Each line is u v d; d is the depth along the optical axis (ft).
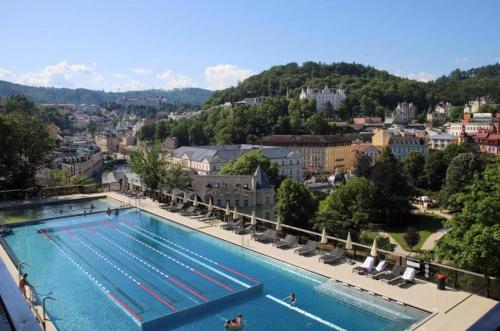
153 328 84.43
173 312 88.43
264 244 128.98
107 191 224.12
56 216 172.35
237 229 145.38
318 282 103.24
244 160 408.87
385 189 381.60
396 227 377.91
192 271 114.32
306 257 116.57
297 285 102.89
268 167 415.03
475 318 81.00
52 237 147.33
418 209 430.61
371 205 356.18
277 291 99.91
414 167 543.39
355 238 276.41
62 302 96.37
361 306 89.97
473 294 91.71
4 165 215.31
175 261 122.31
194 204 178.40
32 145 226.58
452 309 84.69
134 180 253.44
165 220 166.61
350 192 339.16
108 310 92.43
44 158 240.53
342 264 110.32
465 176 403.95
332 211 290.35
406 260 104.42
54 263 121.70
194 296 98.84
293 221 292.61
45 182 308.40
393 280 97.86
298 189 298.35
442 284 94.43
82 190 219.00
